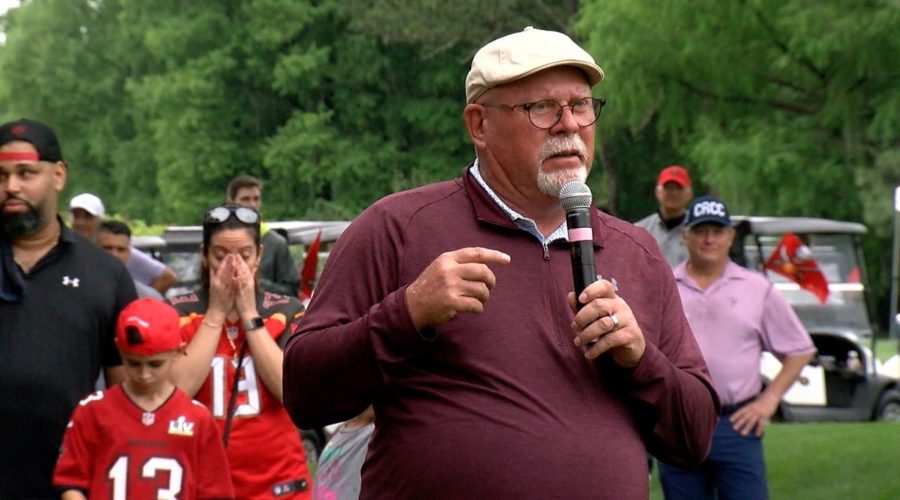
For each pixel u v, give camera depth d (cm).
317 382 434
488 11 5553
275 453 714
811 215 3238
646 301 462
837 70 2920
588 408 434
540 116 446
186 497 659
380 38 6250
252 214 744
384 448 443
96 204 1293
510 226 447
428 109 6144
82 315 668
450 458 425
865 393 1897
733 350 899
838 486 1188
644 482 439
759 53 2980
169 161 6406
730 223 919
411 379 436
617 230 470
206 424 668
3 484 650
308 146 6059
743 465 888
